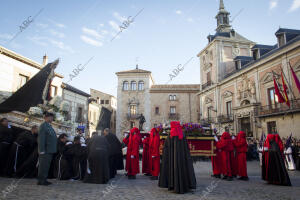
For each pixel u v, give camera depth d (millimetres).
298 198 4891
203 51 34594
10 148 7211
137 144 8047
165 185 5562
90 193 4977
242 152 7984
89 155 6652
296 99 18234
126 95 41281
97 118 36531
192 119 39688
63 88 22969
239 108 24562
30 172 6918
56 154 7375
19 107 8359
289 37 22266
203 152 7691
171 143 5602
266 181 7594
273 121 20812
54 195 4637
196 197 4797
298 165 12367
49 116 6098
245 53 31641
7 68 15656
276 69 20641
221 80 29656
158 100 40750
